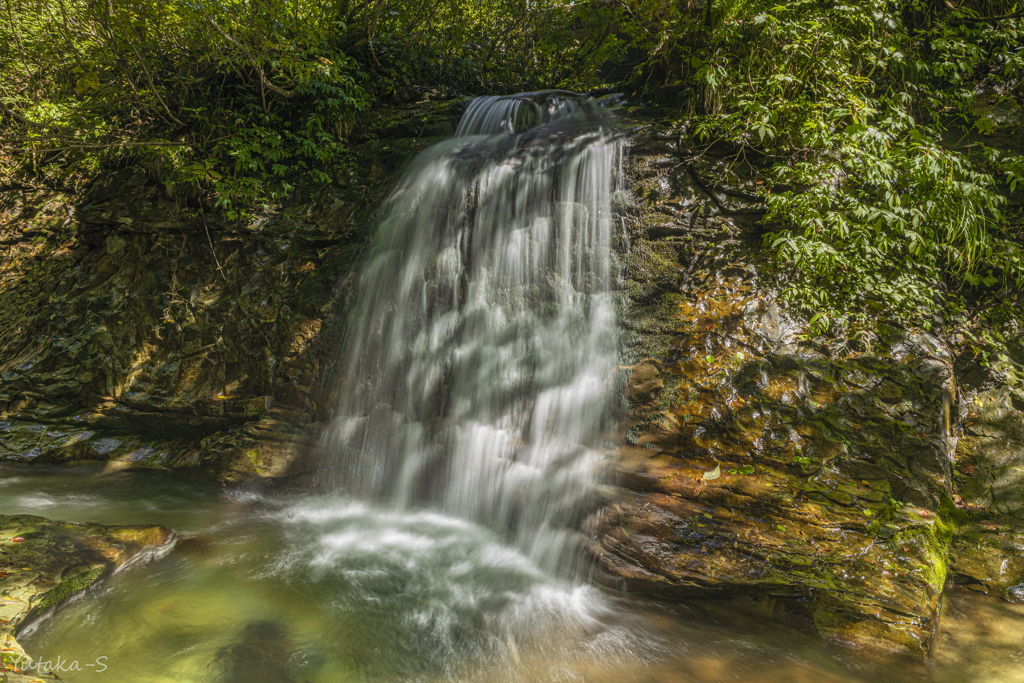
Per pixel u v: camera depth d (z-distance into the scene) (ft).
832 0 18.88
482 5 34.32
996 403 16.01
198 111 24.17
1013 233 17.74
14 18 25.62
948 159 15.90
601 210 18.20
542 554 14.52
